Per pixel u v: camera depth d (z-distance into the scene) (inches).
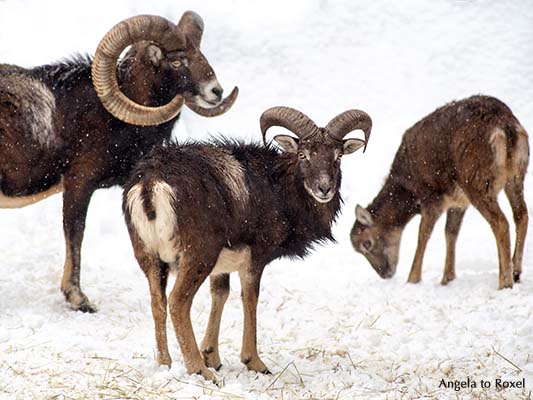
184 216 995.9
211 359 1081.4
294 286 1596.9
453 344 1219.2
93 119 1333.7
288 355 1149.1
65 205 1346.0
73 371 995.9
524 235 1535.4
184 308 1009.5
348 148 1169.4
